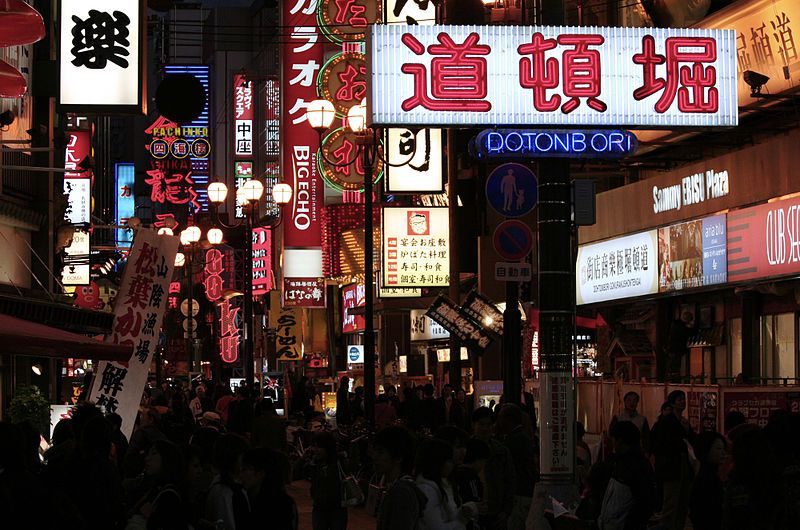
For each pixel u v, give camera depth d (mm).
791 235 25781
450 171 34812
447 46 16031
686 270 30906
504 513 12680
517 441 14977
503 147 15977
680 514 13906
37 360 33219
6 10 15586
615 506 11438
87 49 24766
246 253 37000
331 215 60406
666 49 16422
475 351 26859
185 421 21469
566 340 15805
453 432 12539
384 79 15930
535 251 35906
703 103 16438
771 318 29125
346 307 65938
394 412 29922
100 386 20156
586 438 26891
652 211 33031
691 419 22516
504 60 16125
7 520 8172
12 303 16547
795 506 9508
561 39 16234
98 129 108750
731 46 16562
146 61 25000
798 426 9781
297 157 62188
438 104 16000
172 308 91062
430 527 9266
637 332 36500
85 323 18656
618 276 35344
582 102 16172
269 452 10156
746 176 27938
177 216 108625
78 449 11234
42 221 32656
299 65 61844
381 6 41125
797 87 25719
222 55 150125
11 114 24750
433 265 38094
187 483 9688
